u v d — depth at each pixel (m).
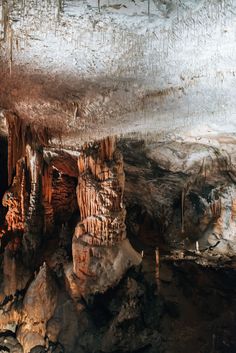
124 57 4.95
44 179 9.97
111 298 7.62
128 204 13.10
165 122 7.75
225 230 11.61
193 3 3.76
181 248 11.98
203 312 7.86
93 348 6.96
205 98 6.30
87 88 6.13
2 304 8.09
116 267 7.84
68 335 7.24
